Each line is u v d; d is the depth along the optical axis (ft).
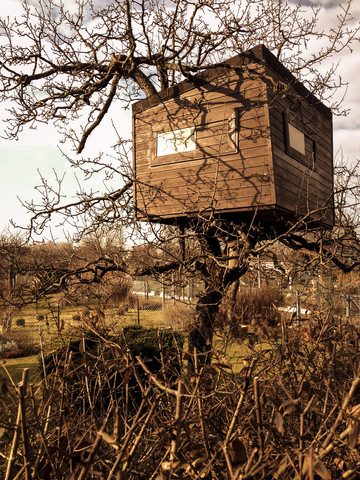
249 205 19.47
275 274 20.43
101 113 22.29
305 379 7.93
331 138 27.94
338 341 8.23
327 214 24.91
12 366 32.78
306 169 23.22
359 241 20.79
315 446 6.32
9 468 5.57
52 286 19.25
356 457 5.77
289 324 8.56
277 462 5.82
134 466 6.84
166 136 22.53
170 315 44.06
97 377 8.54
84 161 20.03
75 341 12.79
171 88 22.54
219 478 5.93
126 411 7.55
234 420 5.91
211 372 7.46
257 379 5.32
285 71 21.49
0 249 19.97
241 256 17.40
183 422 6.04
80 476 4.71
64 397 8.05
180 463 5.20
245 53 20.03
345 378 7.77
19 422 5.75
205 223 19.43
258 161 19.45
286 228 25.13
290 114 21.58
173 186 21.88
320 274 21.74
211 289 18.01
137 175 23.32
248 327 8.64
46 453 6.21
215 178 19.42
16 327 39.01
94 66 22.27
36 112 22.71
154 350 21.65
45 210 21.30
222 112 20.68
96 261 19.81
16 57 22.35
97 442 4.81
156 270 20.18
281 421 5.21
